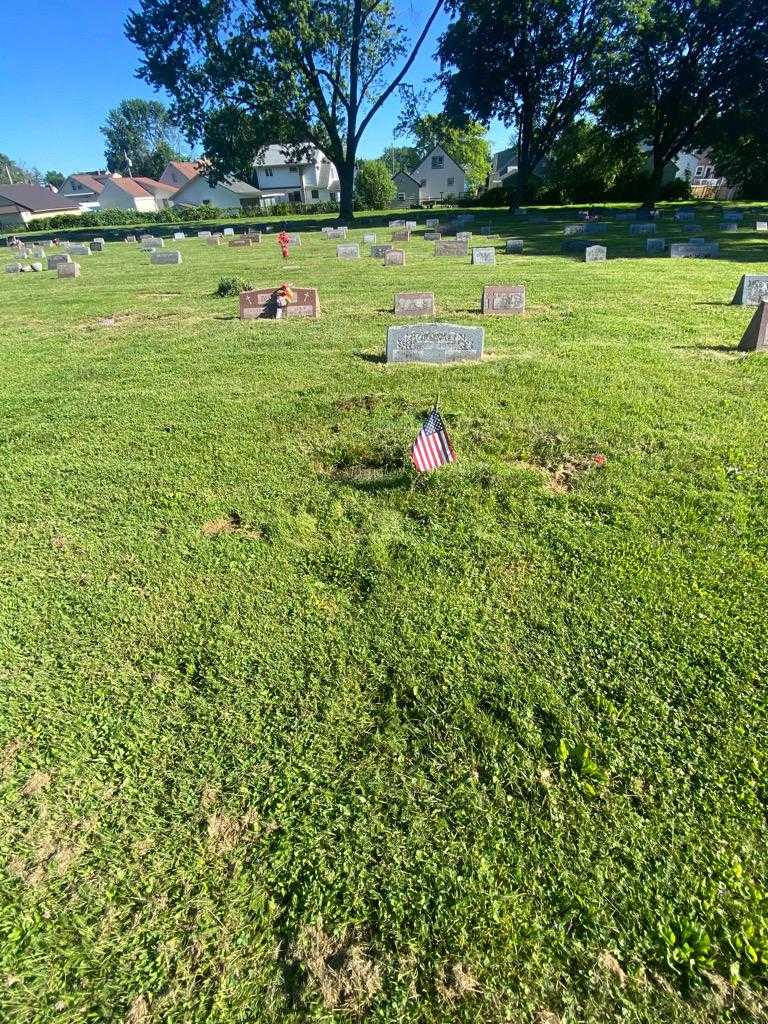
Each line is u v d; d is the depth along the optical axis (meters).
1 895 2.24
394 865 2.28
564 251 20.44
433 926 2.08
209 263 22.23
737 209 36.88
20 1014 1.92
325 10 33.84
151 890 2.24
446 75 37.50
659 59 32.53
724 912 2.09
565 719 2.81
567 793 2.50
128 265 23.38
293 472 5.30
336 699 2.98
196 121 36.75
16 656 3.35
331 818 2.45
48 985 1.98
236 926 2.12
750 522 4.27
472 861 2.27
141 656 3.32
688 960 1.97
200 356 9.03
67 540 4.47
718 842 2.30
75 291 16.95
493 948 2.02
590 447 5.45
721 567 3.81
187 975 1.99
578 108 36.50
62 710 3.00
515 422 5.99
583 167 48.00
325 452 5.61
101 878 2.29
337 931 2.09
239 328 10.80
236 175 39.91
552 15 32.38
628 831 2.34
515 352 8.43
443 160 73.44
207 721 2.89
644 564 3.88
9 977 2.01
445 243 20.53
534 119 37.75
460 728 2.81
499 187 52.75
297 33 33.28
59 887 2.26
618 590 3.64
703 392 6.61
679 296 11.83
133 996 1.95
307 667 3.18
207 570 4.03
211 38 34.09
